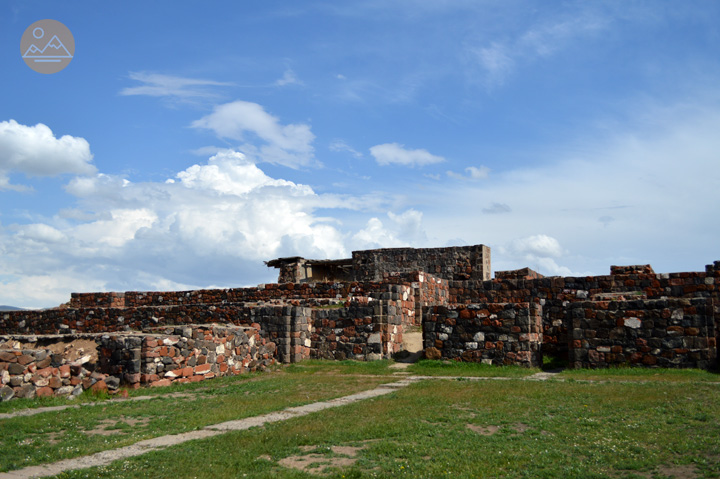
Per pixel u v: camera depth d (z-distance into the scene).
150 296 42.62
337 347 27.23
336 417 13.98
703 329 21.14
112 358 20.00
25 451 11.06
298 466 10.32
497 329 24.14
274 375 23.81
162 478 9.57
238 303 33.25
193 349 21.95
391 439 11.91
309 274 49.81
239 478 9.55
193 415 14.69
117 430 13.16
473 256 43.22
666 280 27.48
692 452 10.47
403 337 28.30
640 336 22.02
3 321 43.16
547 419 13.29
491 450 11.00
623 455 10.51
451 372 22.83
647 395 15.52
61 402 16.45
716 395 15.26
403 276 32.19
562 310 28.81
